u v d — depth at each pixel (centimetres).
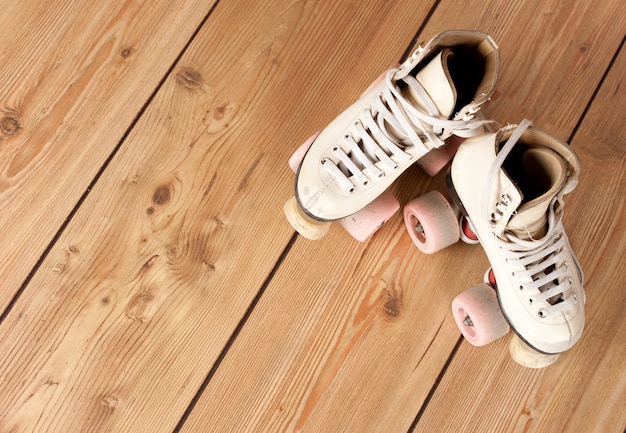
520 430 121
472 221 116
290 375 120
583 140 124
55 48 123
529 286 114
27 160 121
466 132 112
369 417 120
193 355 120
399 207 122
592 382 121
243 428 120
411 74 112
